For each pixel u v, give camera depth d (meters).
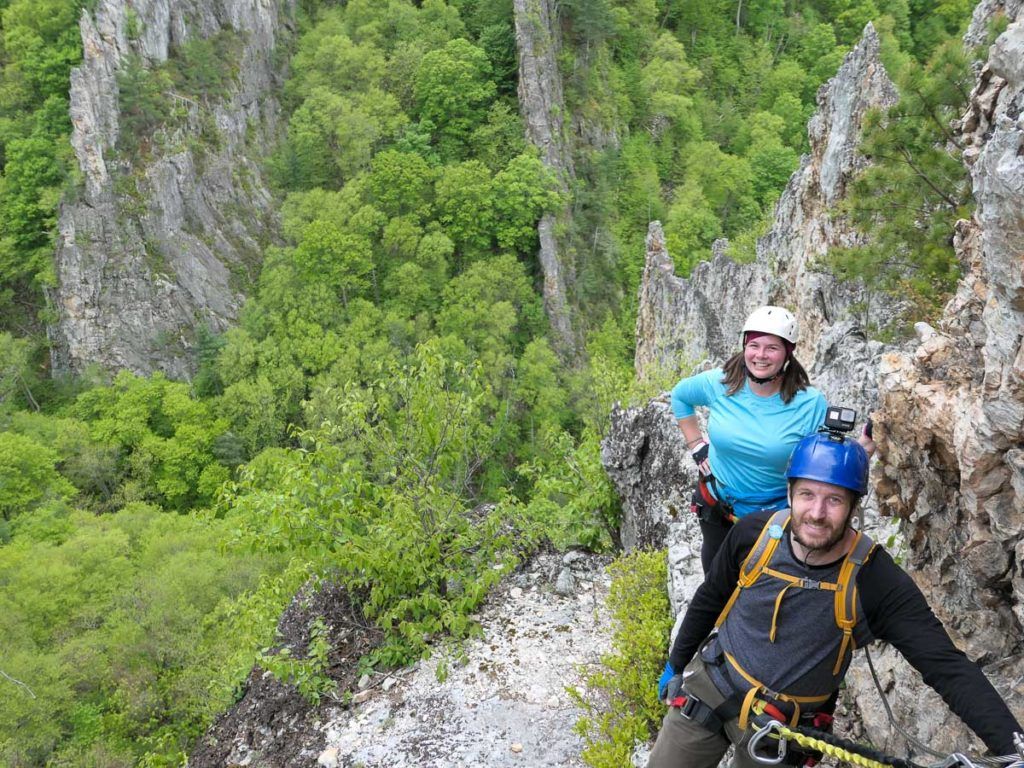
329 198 68.94
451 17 79.38
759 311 3.81
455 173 67.81
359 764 6.48
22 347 63.88
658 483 8.09
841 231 16.97
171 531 37.28
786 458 3.87
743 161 76.94
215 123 69.88
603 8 73.12
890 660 4.29
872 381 6.68
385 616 7.64
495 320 63.78
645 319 36.69
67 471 56.41
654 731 5.61
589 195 72.81
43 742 21.08
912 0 84.44
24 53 63.69
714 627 3.22
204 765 7.28
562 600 8.04
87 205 63.38
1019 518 3.53
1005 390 3.33
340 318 66.56
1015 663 3.71
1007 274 3.23
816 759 3.15
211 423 60.91
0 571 30.88
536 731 6.33
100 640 24.00
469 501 8.56
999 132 3.24
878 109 12.77
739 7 88.38
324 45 77.81
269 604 8.12
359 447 7.99
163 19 67.50
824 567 2.84
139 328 64.88
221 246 69.00
